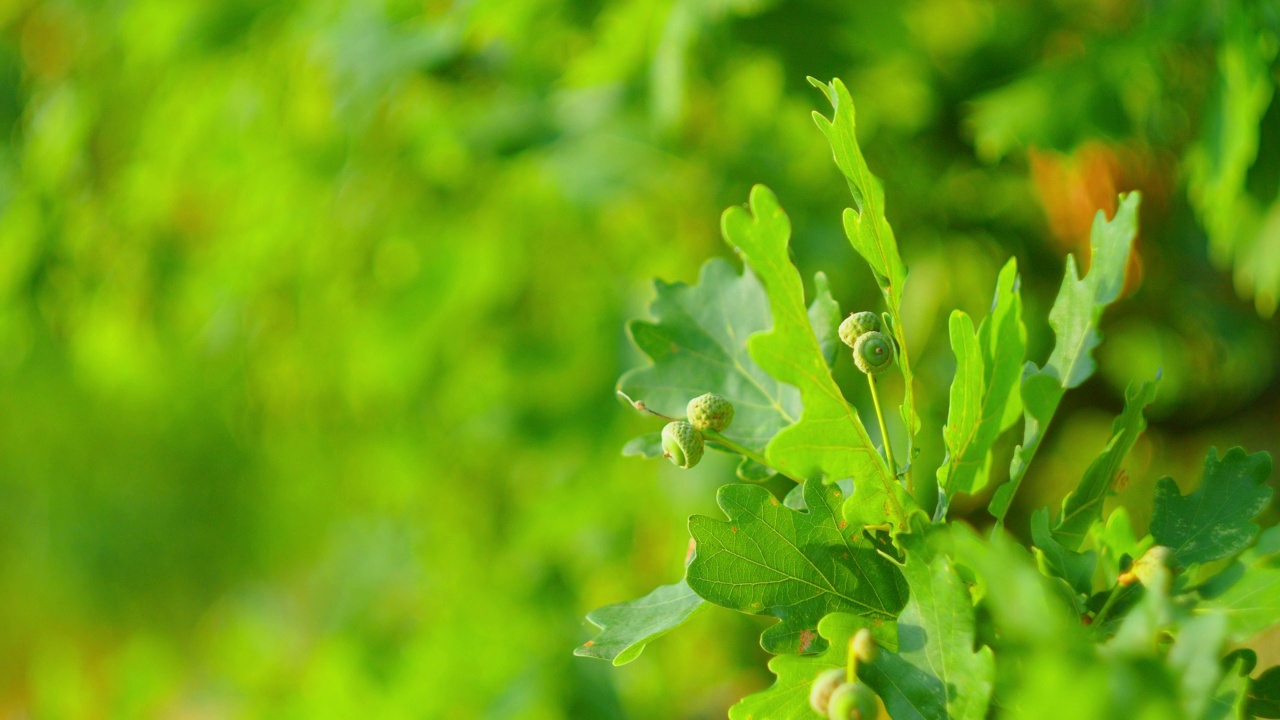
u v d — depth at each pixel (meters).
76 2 2.70
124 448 6.45
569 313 2.68
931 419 1.99
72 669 2.79
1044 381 1.17
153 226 2.87
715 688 2.76
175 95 2.59
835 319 1.21
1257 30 1.45
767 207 1.13
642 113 2.25
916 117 2.17
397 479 3.30
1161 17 1.76
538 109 2.32
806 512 1.13
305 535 4.79
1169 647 1.09
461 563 3.09
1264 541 1.11
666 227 2.44
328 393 3.21
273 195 2.63
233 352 3.34
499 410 2.61
